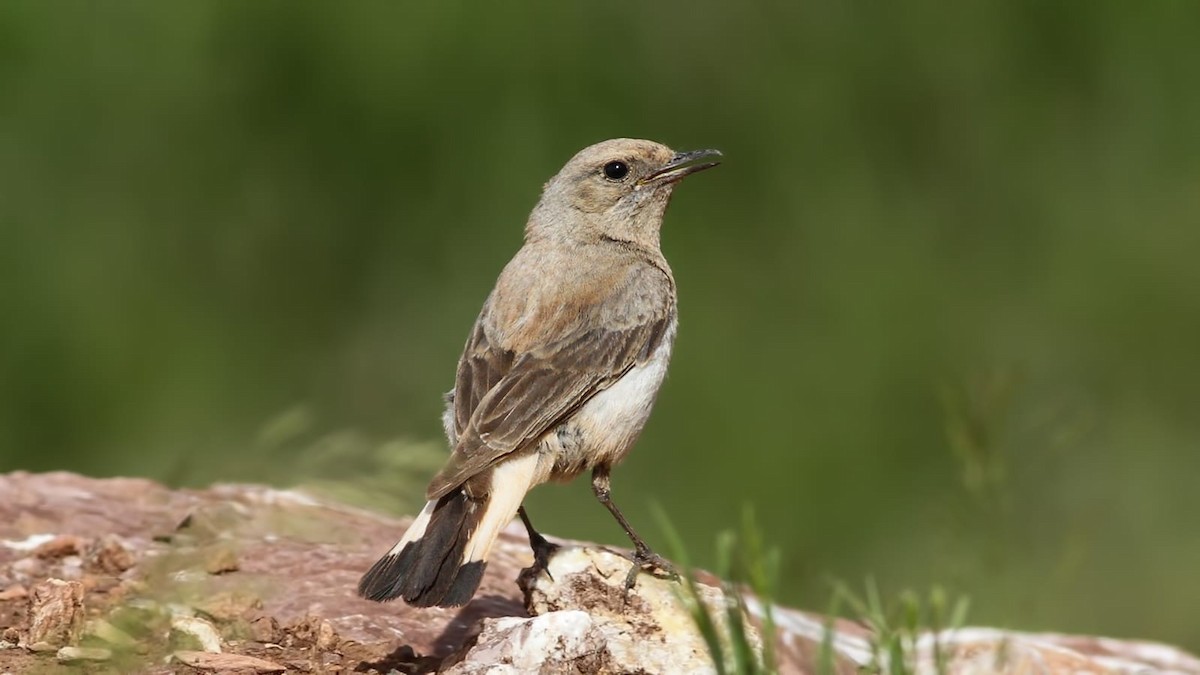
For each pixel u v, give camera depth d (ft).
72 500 32.71
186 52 60.03
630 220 33.65
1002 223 62.28
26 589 28.22
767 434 57.06
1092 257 61.46
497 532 27.09
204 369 57.00
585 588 26.71
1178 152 63.26
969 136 63.10
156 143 59.31
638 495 54.75
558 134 60.64
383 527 32.96
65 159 58.49
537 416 28.63
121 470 54.95
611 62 61.62
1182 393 59.52
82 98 59.11
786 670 29.17
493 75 60.80
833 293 59.88
